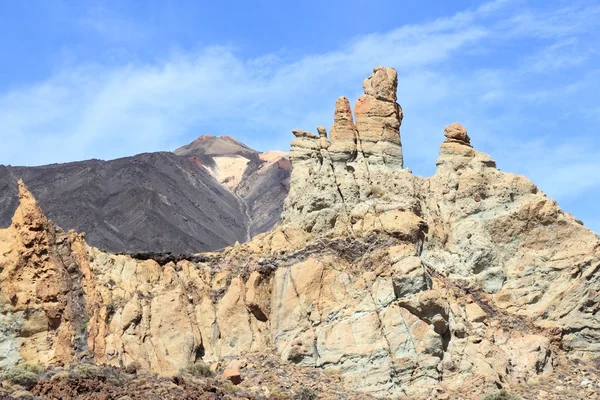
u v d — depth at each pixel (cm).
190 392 7925
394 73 10362
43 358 8625
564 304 9431
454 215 9912
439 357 8619
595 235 9750
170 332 8919
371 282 9012
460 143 10312
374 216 9600
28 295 8781
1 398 7481
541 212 9812
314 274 9156
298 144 10150
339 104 10106
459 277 9656
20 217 9056
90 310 8906
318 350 8825
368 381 8569
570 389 8681
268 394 8262
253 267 9412
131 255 9569
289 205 9969
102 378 8069
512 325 9238
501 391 8256
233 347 9050
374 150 10044
